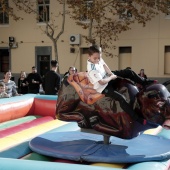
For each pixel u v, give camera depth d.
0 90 9.10
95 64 4.73
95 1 19.03
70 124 6.73
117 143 4.97
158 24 21.00
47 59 23.77
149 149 4.63
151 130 6.21
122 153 4.44
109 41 21.80
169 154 4.46
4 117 7.62
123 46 21.81
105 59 22.05
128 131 4.66
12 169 3.13
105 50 21.78
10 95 9.50
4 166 3.18
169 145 4.88
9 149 5.05
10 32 24.39
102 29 20.14
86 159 4.33
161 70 21.19
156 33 21.09
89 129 5.02
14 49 24.41
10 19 24.27
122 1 19.33
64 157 4.45
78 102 5.02
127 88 4.69
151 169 3.93
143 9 19.30
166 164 4.32
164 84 4.78
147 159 4.26
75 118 5.09
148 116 4.47
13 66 24.52
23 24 23.97
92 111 4.89
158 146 4.81
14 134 6.02
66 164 3.18
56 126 6.97
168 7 19.61
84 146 4.82
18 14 23.94
